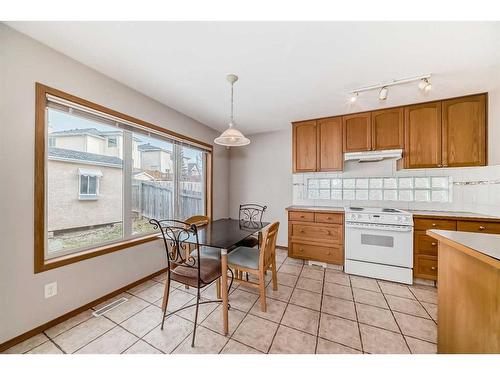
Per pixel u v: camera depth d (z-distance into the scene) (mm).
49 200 1701
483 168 2352
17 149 1430
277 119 3209
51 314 1611
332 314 1830
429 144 2518
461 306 1119
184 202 3168
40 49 1531
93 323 1676
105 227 2107
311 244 2912
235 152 4219
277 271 2770
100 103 1931
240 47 1558
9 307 1404
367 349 1427
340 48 1560
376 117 2785
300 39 1464
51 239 1715
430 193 2764
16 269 1432
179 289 2254
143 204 2508
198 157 3512
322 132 3102
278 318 1772
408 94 2342
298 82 2080
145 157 2535
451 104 2422
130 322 1696
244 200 4148
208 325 1675
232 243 1687
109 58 1713
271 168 3924
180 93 2346
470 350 1045
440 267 1322
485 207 2318
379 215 2520
